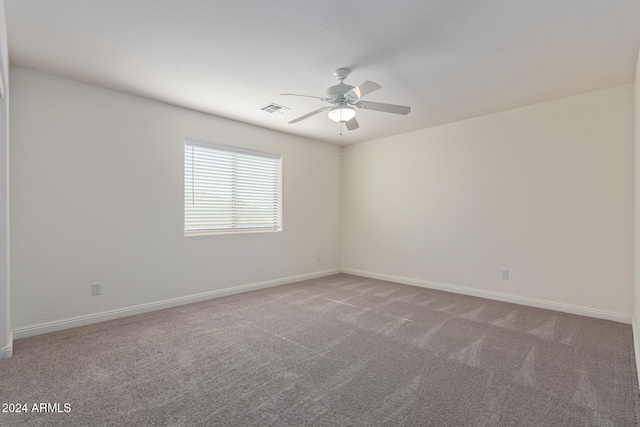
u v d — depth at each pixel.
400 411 1.73
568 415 1.69
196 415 1.68
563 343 2.60
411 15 1.98
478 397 1.85
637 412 1.71
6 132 2.26
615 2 1.84
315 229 5.25
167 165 3.53
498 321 3.13
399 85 3.04
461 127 4.19
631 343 2.59
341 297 4.02
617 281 3.10
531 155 3.61
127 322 3.07
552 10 1.92
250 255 4.36
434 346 2.56
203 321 3.12
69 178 2.90
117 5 1.89
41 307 2.76
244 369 2.18
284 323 3.08
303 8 1.92
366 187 5.32
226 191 4.16
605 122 3.14
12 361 2.25
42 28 2.12
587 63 2.60
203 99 3.41
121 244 3.21
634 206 2.91
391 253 4.98
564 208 3.39
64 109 2.87
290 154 4.86
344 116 2.80
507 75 2.82
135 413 1.69
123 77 2.87
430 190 4.51
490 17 1.99
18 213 2.64
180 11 1.95
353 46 2.34
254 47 2.37
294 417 1.67
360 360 2.32
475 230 4.07
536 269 3.58
